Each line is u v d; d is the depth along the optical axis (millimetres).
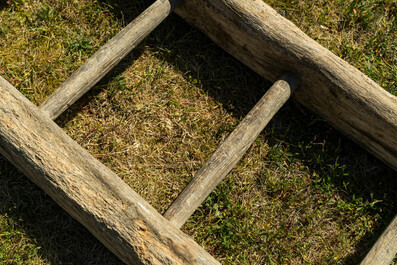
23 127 1034
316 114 1240
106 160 1193
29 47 1268
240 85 1286
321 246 1162
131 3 1333
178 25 1328
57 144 1031
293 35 1154
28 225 1131
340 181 1214
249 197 1192
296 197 1194
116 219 986
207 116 1251
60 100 1097
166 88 1266
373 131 1148
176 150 1218
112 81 1251
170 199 1182
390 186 1218
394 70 1315
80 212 1003
